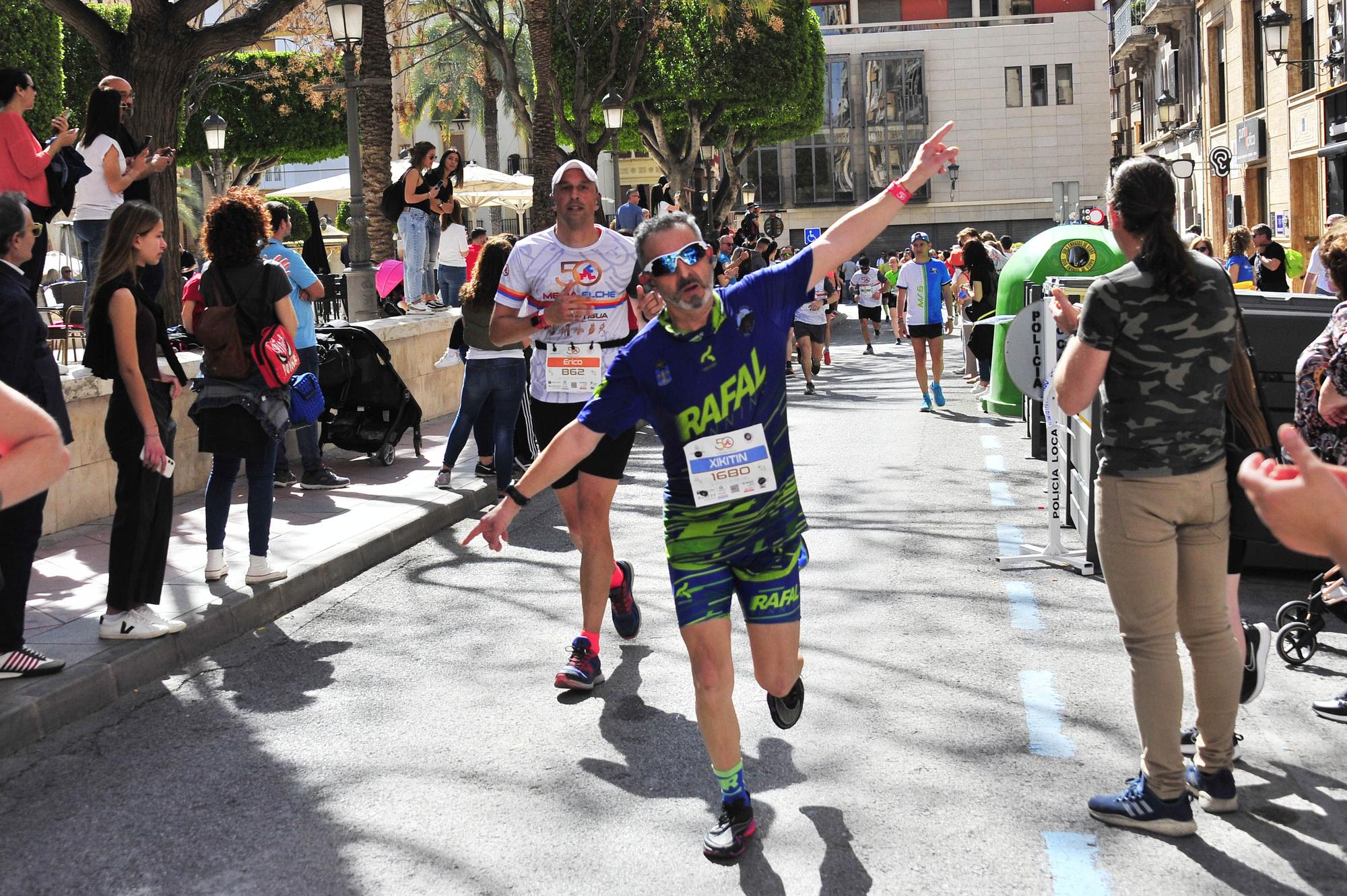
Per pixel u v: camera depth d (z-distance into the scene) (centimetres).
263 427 667
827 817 405
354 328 1106
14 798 444
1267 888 351
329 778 453
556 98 2911
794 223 6694
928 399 1466
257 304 670
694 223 361
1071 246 1280
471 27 3122
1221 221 3566
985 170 6638
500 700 532
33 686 519
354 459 1155
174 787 449
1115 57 4834
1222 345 374
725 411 369
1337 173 2564
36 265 839
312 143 3928
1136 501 381
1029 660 558
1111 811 393
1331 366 486
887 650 579
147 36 1222
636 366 371
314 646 620
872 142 6644
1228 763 403
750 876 367
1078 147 6606
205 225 669
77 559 766
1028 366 727
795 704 420
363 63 1886
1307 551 123
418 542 854
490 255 931
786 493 384
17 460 169
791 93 3906
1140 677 386
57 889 374
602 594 540
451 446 968
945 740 468
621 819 411
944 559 751
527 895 361
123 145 930
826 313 2123
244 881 376
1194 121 3803
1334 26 2484
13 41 2125
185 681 570
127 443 583
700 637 379
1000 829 392
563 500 566
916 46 6588
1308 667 547
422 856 388
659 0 2930
